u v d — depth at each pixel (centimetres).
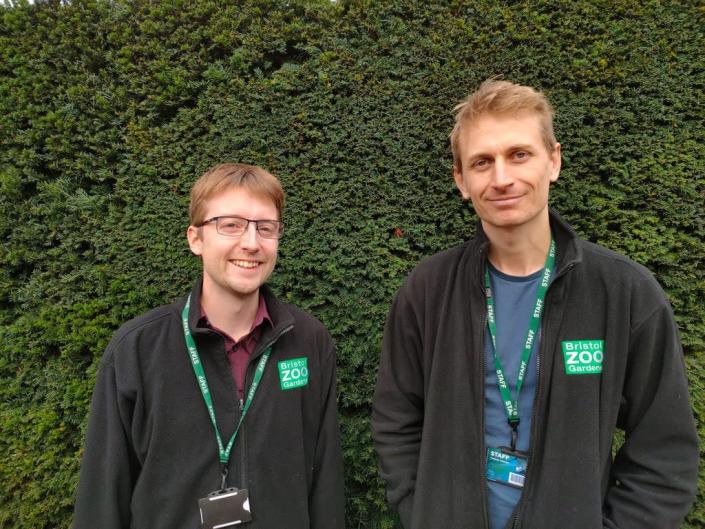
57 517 211
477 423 114
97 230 213
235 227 129
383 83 208
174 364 126
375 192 210
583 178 206
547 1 205
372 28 209
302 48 210
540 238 117
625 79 202
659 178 201
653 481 106
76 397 207
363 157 210
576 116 202
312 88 212
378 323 208
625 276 110
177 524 119
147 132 212
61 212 214
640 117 203
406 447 129
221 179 132
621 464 115
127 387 121
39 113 213
